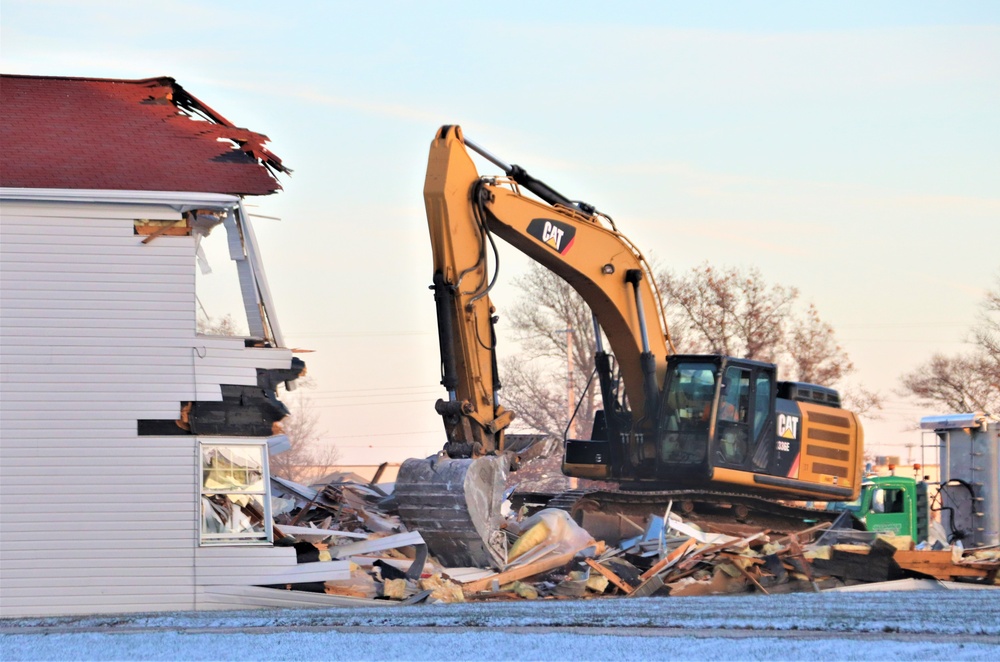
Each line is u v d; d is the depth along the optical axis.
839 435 96.00
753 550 76.88
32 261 62.34
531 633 41.00
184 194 62.47
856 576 77.62
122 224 63.06
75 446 61.88
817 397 98.81
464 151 73.62
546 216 81.06
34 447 61.66
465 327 71.44
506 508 91.88
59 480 61.59
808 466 93.50
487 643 38.53
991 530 105.12
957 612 48.19
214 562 62.06
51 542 61.22
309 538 69.75
